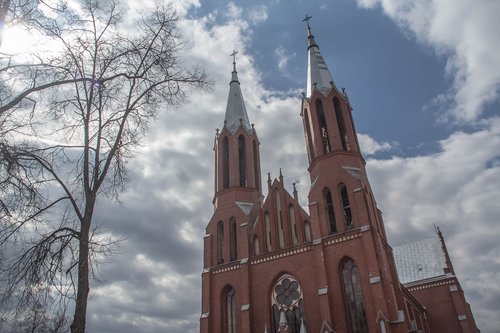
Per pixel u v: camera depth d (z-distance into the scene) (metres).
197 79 15.72
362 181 42.38
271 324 39.31
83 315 10.97
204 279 43.97
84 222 12.09
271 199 45.78
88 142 13.05
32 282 11.67
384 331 33.00
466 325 61.47
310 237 42.34
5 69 11.64
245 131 53.56
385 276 35.84
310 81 51.91
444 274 67.31
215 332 40.78
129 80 14.53
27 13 11.95
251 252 43.97
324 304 36.25
